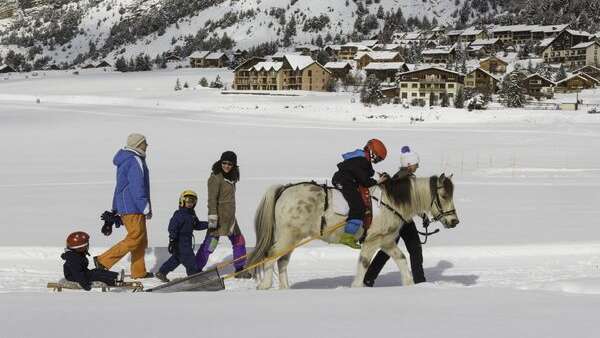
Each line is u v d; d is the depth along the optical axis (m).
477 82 131.38
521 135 61.81
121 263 11.84
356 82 155.50
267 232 9.35
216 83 161.38
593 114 82.44
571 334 4.97
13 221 16.92
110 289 9.36
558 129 69.88
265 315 5.86
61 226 16.11
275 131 68.56
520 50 186.75
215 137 61.75
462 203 21.14
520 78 114.44
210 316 5.82
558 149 49.47
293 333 5.09
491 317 5.66
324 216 9.21
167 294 7.35
